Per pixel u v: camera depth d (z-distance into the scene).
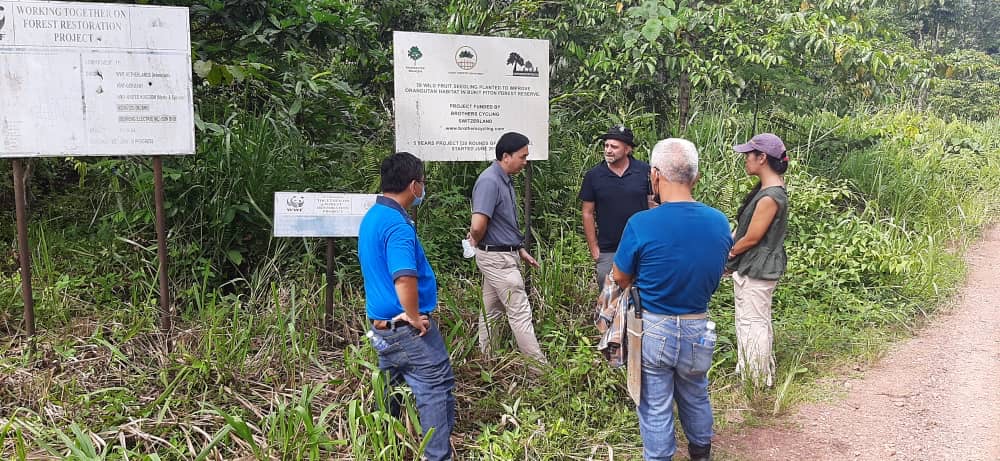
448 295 4.62
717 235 3.04
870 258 6.62
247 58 5.73
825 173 8.86
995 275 7.25
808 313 5.78
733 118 8.67
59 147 3.96
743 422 4.12
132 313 4.51
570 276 5.49
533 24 7.68
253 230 5.33
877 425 4.08
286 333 4.34
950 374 4.82
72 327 4.38
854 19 8.31
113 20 4.01
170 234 5.14
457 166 6.43
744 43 7.62
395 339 3.23
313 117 6.44
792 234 7.08
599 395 4.13
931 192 9.11
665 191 3.10
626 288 3.19
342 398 3.81
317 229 4.34
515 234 4.50
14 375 3.80
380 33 8.00
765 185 4.42
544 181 6.61
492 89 4.88
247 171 5.23
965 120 18.05
